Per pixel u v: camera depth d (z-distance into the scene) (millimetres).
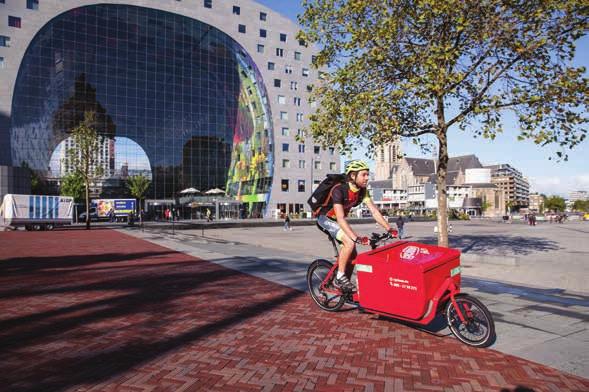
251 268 9883
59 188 61625
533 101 8281
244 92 74875
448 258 4395
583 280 8391
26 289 7316
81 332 4648
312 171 70250
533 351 4027
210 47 71812
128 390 3088
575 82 7945
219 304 6113
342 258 5148
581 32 8055
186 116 72500
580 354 3939
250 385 3201
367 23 9359
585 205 170375
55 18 57625
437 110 10281
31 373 3424
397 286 4422
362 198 5039
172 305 6047
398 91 8352
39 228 33188
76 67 61719
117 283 7938
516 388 3162
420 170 135125
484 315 4086
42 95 58812
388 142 10539
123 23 64938
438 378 3361
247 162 75375
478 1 8148
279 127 69625
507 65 8820
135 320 5184
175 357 3836
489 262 10953
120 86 66062
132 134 67500
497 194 127062
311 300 6387
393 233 4703
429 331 4711
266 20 70500
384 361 3758
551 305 6031
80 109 62875
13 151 55875
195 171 73688
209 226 35688
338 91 9930
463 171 132750
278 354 3932
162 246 16531
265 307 5914
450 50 8555
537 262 11383
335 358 3832
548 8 7887
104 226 39938
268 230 33062
